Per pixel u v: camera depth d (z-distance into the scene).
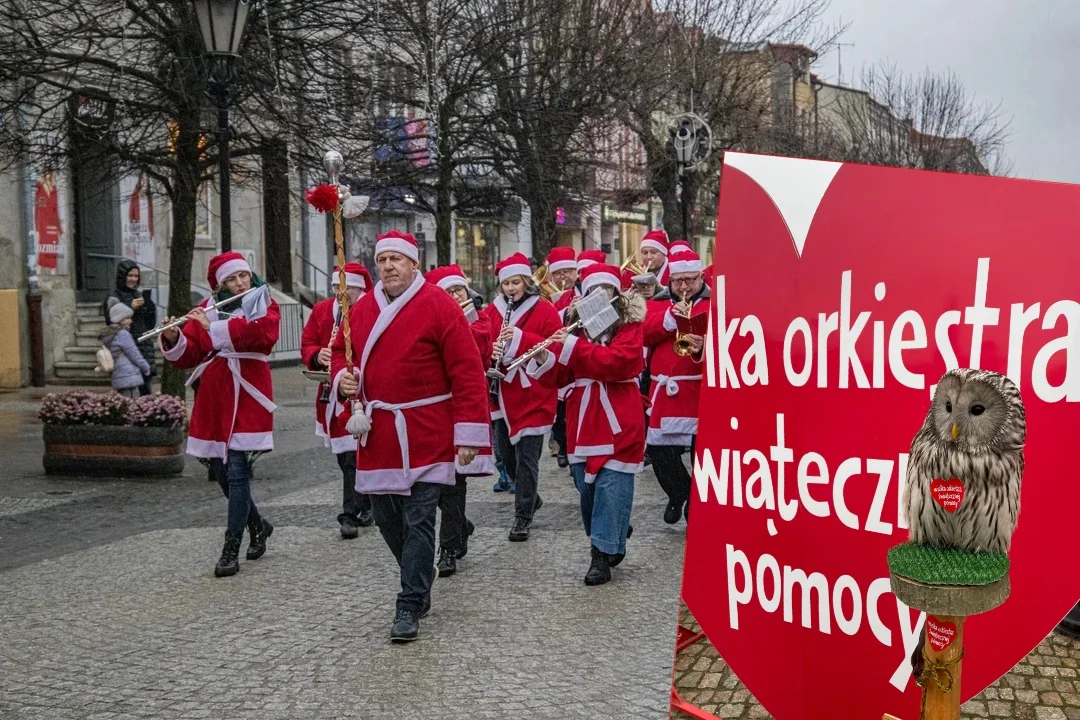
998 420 2.21
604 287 6.48
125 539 7.81
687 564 3.14
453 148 17.12
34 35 11.28
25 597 6.30
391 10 14.67
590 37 18.41
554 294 8.52
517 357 7.63
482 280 33.75
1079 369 2.46
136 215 20.92
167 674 4.95
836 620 2.80
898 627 2.69
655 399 7.67
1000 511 2.22
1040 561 2.50
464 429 5.43
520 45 17.75
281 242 25.72
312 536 7.84
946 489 2.24
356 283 8.27
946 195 2.67
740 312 3.03
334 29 13.15
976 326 2.61
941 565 2.21
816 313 2.86
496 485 9.73
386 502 5.69
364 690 4.69
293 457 11.75
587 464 6.40
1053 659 4.66
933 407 2.30
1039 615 2.50
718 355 3.08
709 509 3.09
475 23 17.16
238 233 23.97
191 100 11.31
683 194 17.89
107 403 10.45
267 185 13.70
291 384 20.16
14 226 18.00
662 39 21.53
